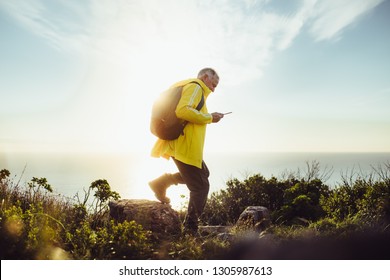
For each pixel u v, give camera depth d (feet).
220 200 19.92
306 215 15.46
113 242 9.01
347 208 13.88
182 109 10.55
